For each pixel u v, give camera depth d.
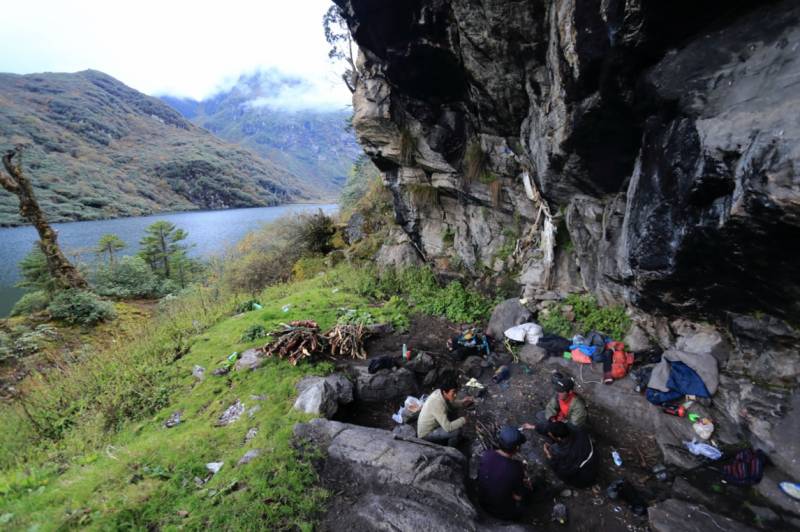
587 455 3.29
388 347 6.14
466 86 5.97
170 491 3.09
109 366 6.04
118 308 11.78
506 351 5.90
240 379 4.99
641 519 2.97
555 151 4.68
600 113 3.73
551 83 4.32
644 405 4.17
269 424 3.92
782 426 3.18
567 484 3.41
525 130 5.71
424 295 8.35
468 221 8.32
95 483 3.22
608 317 5.45
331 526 2.74
